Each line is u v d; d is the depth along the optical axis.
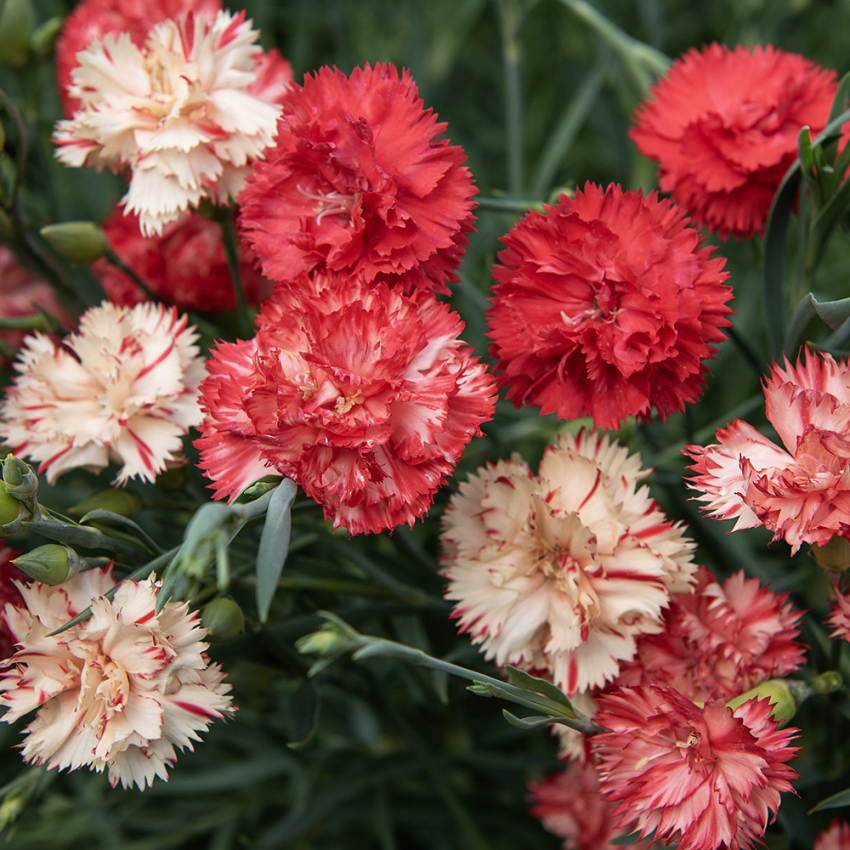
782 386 0.54
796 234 0.62
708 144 0.60
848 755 0.59
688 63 0.62
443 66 0.76
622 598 0.55
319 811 0.62
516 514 0.56
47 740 0.53
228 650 0.56
